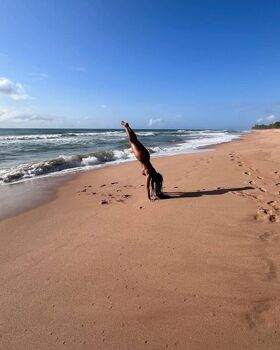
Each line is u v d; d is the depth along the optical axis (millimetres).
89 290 3434
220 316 2941
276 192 6797
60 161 12922
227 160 12258
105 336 2773
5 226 5512
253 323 2828
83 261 4074
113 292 3379
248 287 3344
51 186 8977
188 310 3047
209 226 4984
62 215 6039
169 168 11016
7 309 3170
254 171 9422
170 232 4840
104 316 3021
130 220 5477
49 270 3889
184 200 6438
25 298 3338
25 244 4691
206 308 3061
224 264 3826
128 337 2752
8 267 3996
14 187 8883
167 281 3531
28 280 3680
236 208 5762
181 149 21016
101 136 46125
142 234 4832
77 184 9227
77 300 3273
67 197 7543
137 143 6512
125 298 3271
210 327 2814
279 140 27000
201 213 5590
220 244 4348
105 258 4125
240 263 3826
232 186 7527
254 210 5617
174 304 3143
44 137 42062
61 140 33844
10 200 7316
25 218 5941
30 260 4164
